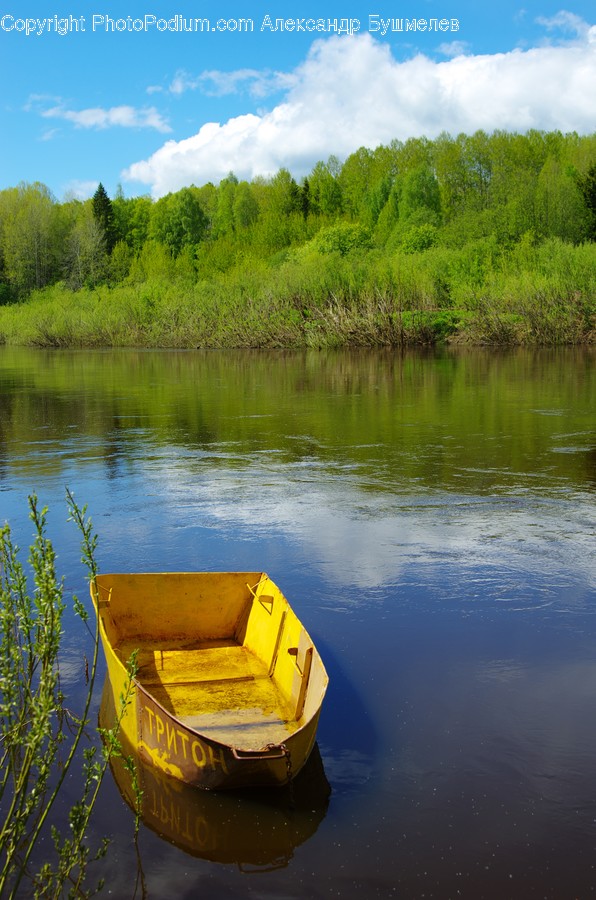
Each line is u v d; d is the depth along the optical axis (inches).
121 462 471.2
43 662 115.6
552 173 3061.0
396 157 4569.4
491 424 592.1
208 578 212.2
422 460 462.3
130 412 710.5
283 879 131.2
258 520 335.6
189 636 213.8
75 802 150.9
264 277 2042.3
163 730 151.9
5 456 495.5
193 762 148.2
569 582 258.2
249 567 276.7
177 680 188.7
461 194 3550.7
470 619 231.0
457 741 170.1
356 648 213.6
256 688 185.6
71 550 297.1
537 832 141.7
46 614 117.2
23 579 124.3
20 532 322.0
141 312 2218.3
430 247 2329.0
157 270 3142.2
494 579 261.7
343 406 718.5
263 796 152.1
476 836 140.8
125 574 207.8
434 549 293.0
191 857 136.4
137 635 211.9
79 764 163.5
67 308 2513.5
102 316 2257.6
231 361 1396.4
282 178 4320.9
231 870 133.4
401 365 1174.3
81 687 193.9
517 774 158.2
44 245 4158.5
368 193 4168.3
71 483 413.4
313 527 323.9
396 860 135.3
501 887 128.9
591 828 142.6
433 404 715.4
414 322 1604.3
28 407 759.1
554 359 1200.2
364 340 1620.3
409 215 3344.0
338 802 150.5
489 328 1521.9
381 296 1642.5
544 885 129.3
